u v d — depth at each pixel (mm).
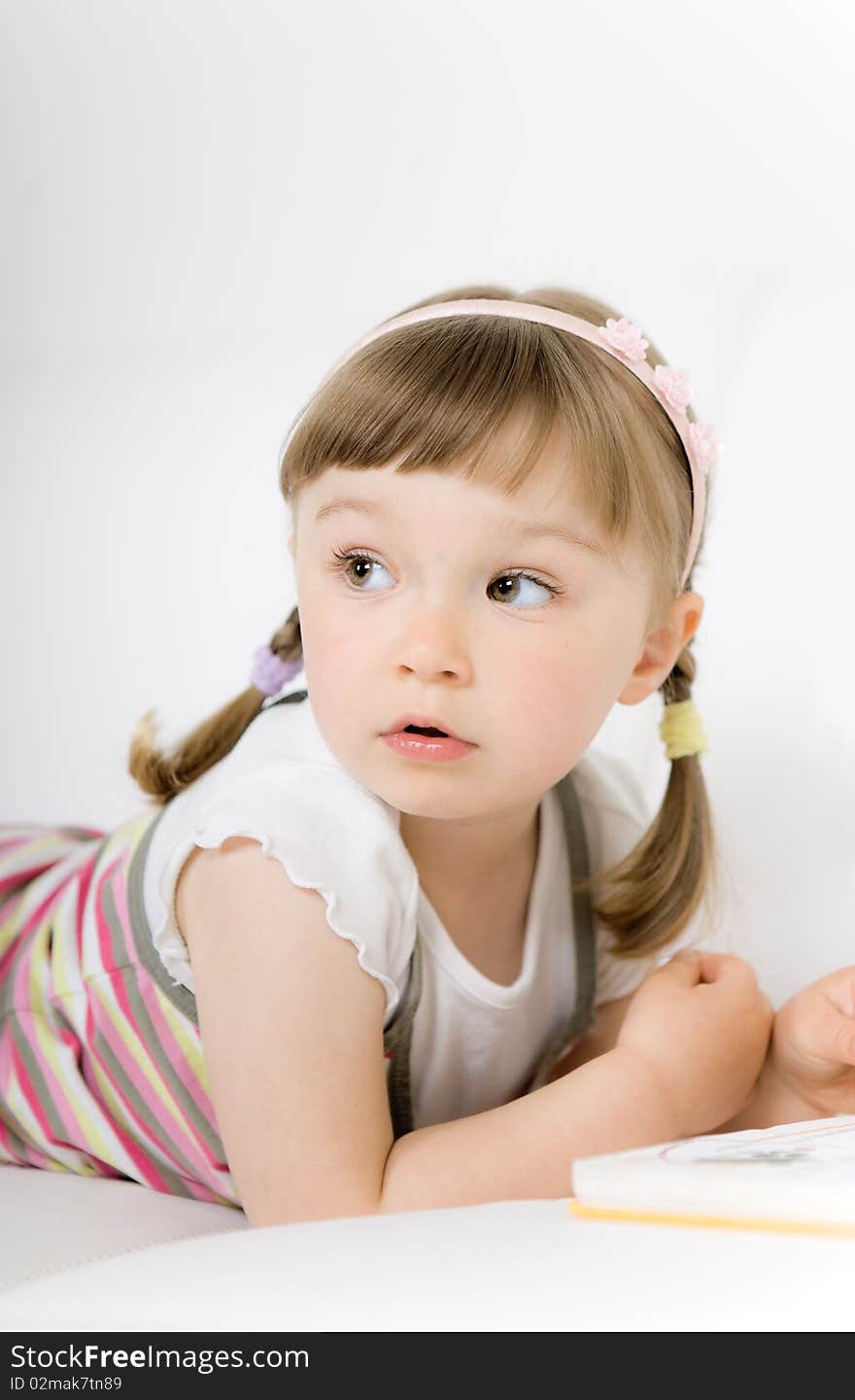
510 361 898
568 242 1835
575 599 877
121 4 1899
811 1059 932
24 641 1633
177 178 1919
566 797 1110
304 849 861
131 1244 851
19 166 1922
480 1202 813
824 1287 509
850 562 1314
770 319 1550
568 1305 497
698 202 1793
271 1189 817
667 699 1110
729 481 1405
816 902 1182
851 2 1766
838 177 1763
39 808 1484
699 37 1808
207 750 1124
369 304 1873
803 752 1244
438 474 846
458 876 999
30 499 1736
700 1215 585
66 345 1885
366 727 861
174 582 1633
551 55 1859
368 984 853
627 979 1120
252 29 1902
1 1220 865
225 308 1890
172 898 927
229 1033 851
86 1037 1066
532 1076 1093
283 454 1033
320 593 893
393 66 1898
